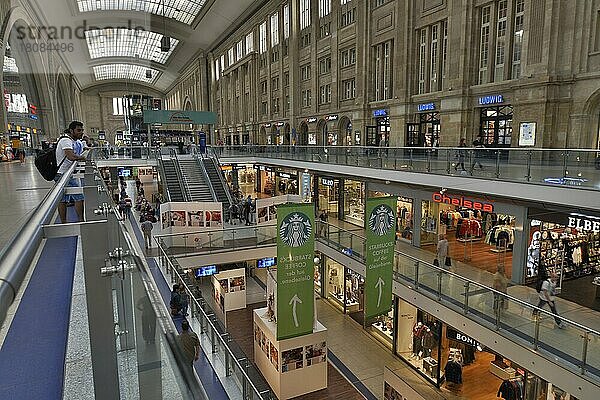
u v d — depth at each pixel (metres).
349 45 24.92
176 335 1.03
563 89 13.52
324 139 28.78
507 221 14.13
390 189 17.00
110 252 1.66
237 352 7.25
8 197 3.56
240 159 28.12
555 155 9.55
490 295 8.84
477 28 16.66
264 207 17.58
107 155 24.47
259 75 38.59
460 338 10.28
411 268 11.20
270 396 6.29
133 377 1.43
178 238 15.18
